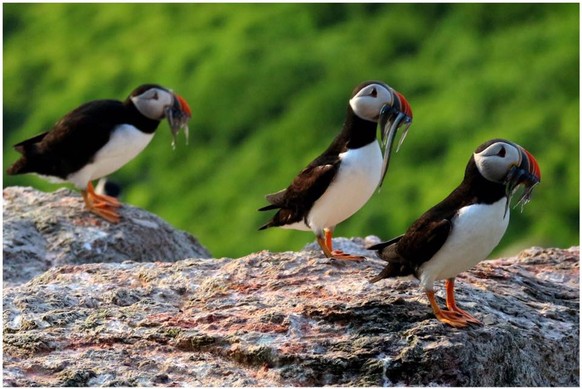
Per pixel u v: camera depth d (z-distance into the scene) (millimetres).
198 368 10016
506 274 12398
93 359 10133
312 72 39250
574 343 11070
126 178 37844
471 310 10820
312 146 36562
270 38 41062
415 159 34938
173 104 15961
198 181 37250
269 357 10039
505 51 38531
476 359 10055
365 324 10383
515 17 39750
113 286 11711
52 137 15844
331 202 12172
